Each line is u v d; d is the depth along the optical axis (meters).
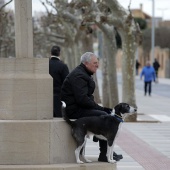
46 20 84.31
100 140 22.91
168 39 172.00
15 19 22.47
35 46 92.69
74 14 67.31
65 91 22.39
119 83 119.81
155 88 103.44
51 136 21.64
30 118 21.98
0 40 69.94
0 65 22.19
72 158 22.23
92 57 22.30
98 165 22.05
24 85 21.91
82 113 22.27
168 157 30.56
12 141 21.53
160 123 47.53
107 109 23.05
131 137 38.38
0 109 22.05
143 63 172.12
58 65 27.73
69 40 81.62
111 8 47.31
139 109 60.81
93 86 22.44
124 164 28.25
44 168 21.20
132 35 47.97
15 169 21.16
